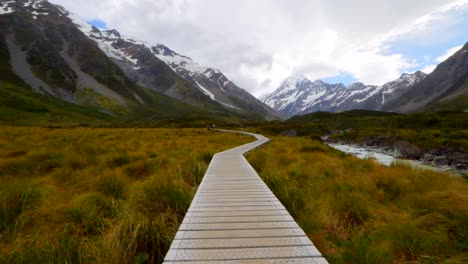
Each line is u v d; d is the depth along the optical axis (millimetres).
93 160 12164
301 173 9461
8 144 17734
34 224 4680
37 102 123562
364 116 167875
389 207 6551
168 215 5246
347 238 4816
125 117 182125
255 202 5297
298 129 97750
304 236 3617
